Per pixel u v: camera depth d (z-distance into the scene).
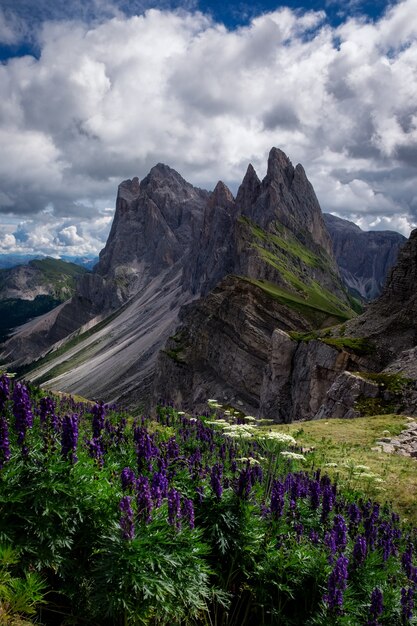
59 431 9.91
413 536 16.70
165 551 7.74
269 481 15.18
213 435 23.58
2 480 7.50
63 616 7.65
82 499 8.01
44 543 7.46
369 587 10.03
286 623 9.12
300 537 10.74
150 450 10.67
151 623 8.26
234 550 9.48
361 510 16.45
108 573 7.04
